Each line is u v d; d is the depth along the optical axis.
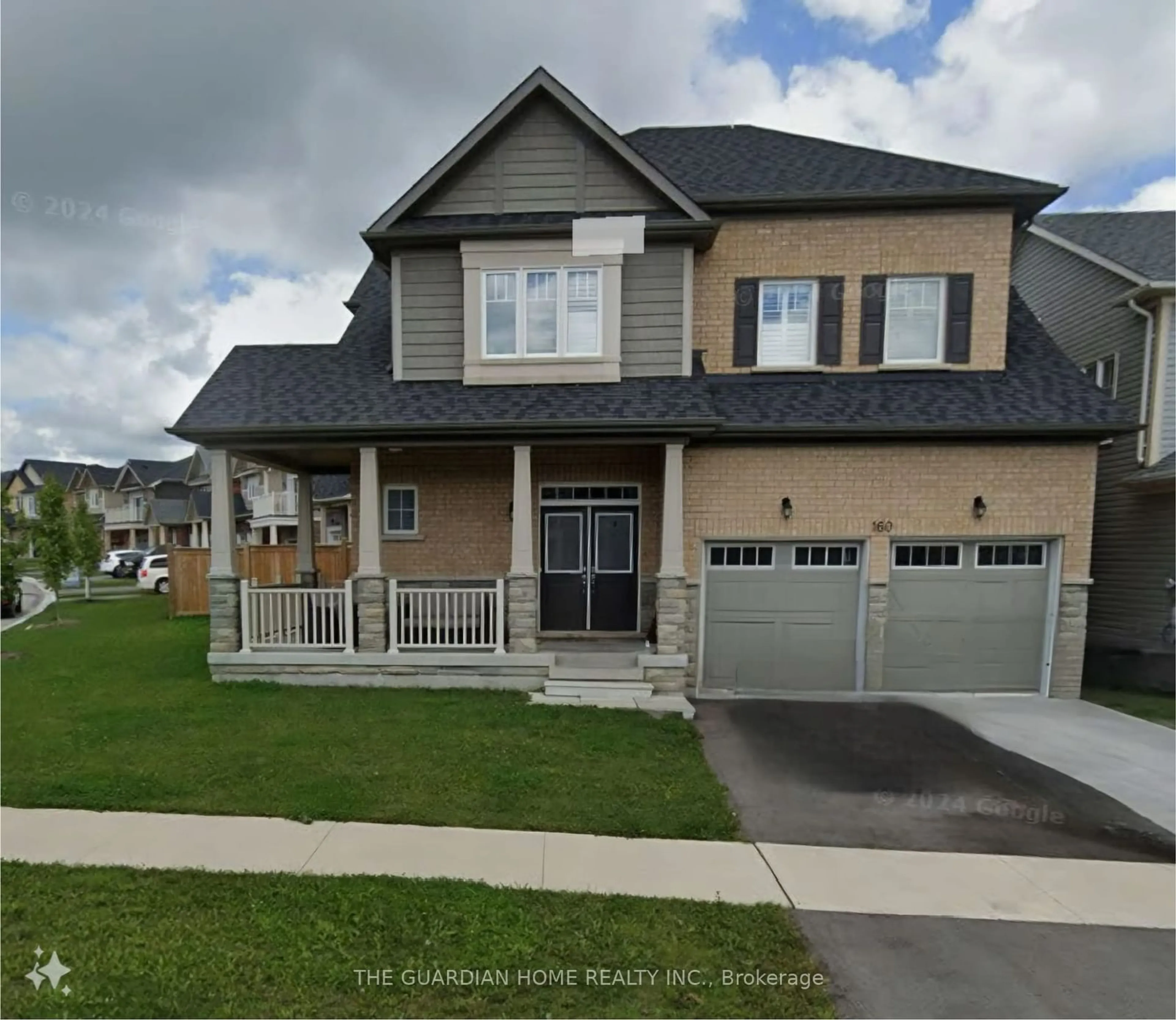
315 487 24.12
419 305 8.76
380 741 5.99
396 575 9.50
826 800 5.00
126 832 4.21
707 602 8.66
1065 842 4.36
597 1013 2.69
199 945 3.07
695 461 8.52
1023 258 12.65
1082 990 2.88
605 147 8.57
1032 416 8.09
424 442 8.04
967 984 2.91
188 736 6.06
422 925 3.25
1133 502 9.79
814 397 8.64
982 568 8.46
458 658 7.92
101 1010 2.66
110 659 9.77
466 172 8.72
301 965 2.94
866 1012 2.72
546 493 9.48
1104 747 6.32
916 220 8.88
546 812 4.59
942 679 8.49
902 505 8.35
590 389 8.41
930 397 8.52
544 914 3.36
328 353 9.53
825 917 3.41
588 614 9.52
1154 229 11.53
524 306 8.49
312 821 4.41
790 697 8.22
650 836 4.31
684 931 3.24
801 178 9.34
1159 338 9.52
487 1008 2.71
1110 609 10.20
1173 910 3.54
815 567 8.59
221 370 9.09
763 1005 2.75
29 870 3.73
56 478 16.28
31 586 26.95
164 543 41.72
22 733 6.12
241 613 8.27
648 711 7.12
